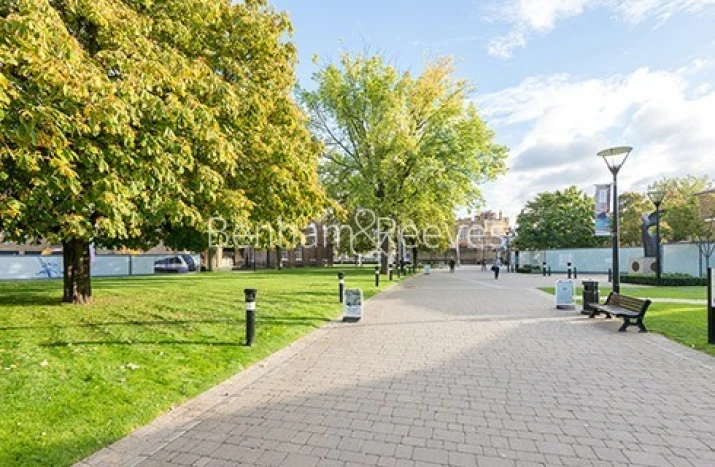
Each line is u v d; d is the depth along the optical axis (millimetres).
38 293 13297
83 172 6094
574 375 5930
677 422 4320
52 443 3605
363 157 28500
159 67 6387
